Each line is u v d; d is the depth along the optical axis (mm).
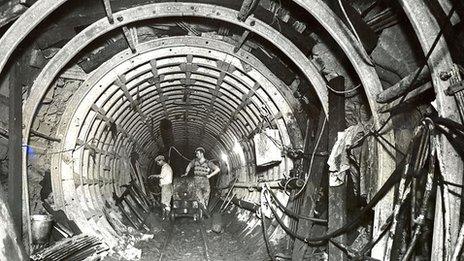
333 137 5281
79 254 6035
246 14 5309
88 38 5547
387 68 4738
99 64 6789
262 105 7969
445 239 3119
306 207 5836
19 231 5184
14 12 4570
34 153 6730
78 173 7562
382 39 4535
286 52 5672
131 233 9211
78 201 7383
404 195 3543
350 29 4430
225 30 6414
